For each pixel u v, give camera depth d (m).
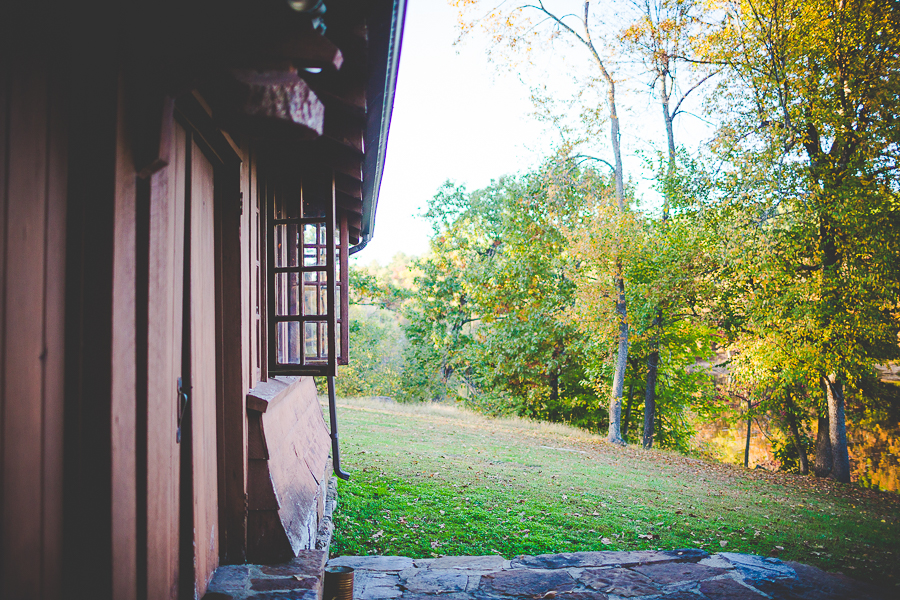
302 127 1.91
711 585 4.39
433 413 19.16
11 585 1.33
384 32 2.38
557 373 22.80
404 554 5.25
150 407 2.03
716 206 15.34
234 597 2.79
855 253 13.12
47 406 1.51
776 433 22.31
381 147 3.98
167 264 2.26
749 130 14.77
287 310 5.65
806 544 6.90
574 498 8.26
